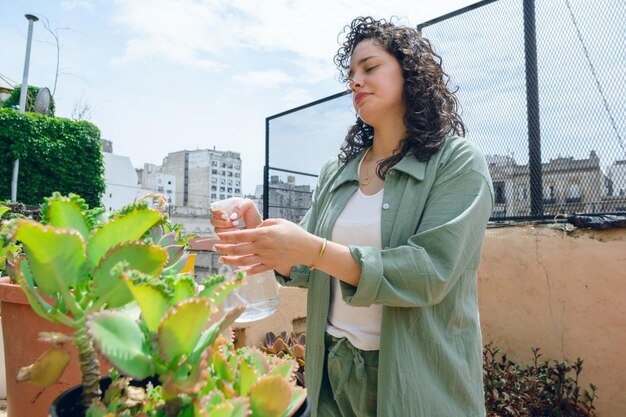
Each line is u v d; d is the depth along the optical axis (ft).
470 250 3.12
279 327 8.48
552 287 7.79
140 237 1.51
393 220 3.39
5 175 39.83
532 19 8.38
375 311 3.49
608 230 7.26
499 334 8.43
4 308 2.80
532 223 8.41
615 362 6.95
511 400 7.08
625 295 6.94
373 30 3.79
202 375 1.15
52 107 55.21
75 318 1.40
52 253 1.27
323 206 4.26
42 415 2.61
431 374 3.13
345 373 3.56
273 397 1.34
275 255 2.63
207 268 5.87
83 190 43.98
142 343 1.24
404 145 3.63
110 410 1.31
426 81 3.65
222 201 3.37
